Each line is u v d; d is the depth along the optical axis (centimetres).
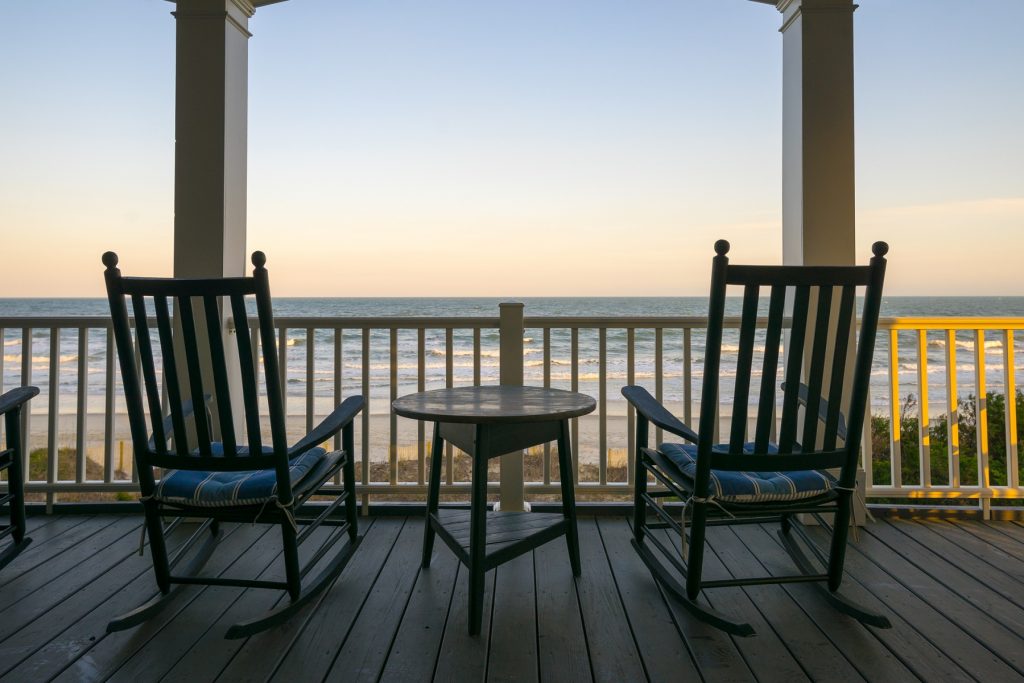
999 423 483
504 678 149
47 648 163
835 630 173
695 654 160
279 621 174
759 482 177
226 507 178
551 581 206
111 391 275
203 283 166
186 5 264
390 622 177
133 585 204
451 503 291
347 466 221
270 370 166
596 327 267
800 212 267
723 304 161
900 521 270
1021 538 247
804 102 264
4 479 291
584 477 640
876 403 1001
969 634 170
